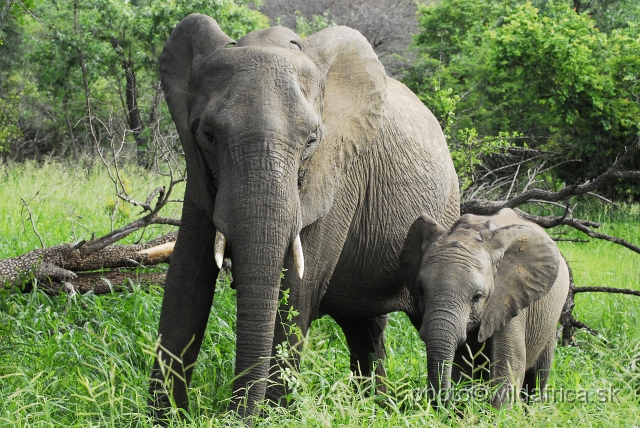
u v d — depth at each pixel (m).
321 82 8.29
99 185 19.89
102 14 28.41
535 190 14.09
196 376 9.52
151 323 10.80
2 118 27.42
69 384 8.53
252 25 27.16
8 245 13.66
